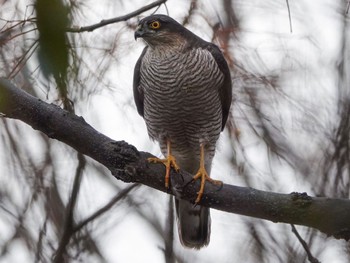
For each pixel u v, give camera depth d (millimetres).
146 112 11102
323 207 6715
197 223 10914
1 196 11062
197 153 11297
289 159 11688
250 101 10797
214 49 10453
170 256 9469
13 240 10719
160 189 7387
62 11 3697
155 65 10500
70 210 8906
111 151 7023
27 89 7824
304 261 11305
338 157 11797
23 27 7379
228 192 7184
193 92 10500
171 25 10234
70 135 6992
